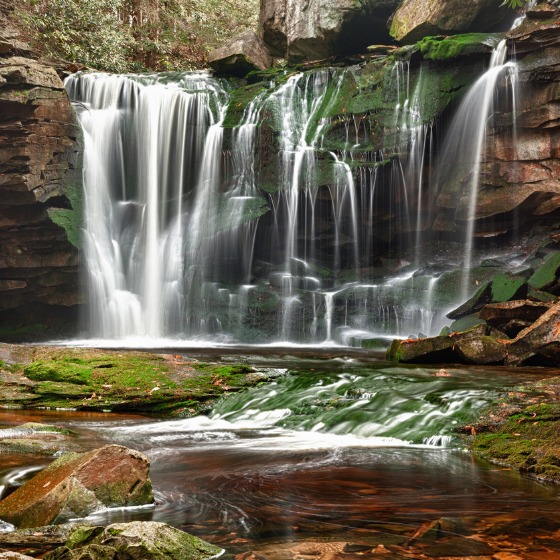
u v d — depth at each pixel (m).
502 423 7.22
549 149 16.59
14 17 23.06
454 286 16.84
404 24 19.42
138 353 11.24
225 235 18.77
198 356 12.02
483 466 6.11
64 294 18.62
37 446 6.84
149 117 19.92
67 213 18.30
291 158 18.67
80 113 19.27
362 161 18.11
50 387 9.97
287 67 21.09
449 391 8.24
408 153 17.84
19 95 17.41
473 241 18.02
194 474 5.84
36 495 4.83
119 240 19.67
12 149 17.48
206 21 28.22
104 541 3.73
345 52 21.20
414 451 6.81
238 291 18.56
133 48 27.12
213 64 21.77
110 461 4.92
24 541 4.18
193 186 19.80
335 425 7.96
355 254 18.92
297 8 21.36
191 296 18.86
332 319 17.70
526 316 12.48
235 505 4.87
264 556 3.78
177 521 4.51
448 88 17.44
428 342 11.40
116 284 19.27
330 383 9.36
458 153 17.86
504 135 17.12
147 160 19.94
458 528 4.29
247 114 19.45
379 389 8.77
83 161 18.84
